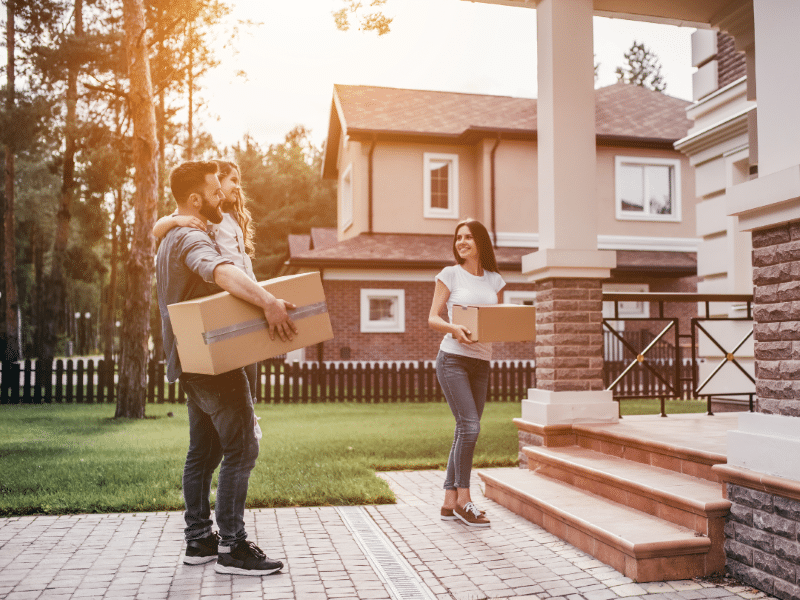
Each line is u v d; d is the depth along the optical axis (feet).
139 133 38.14
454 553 12.51
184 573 11.35
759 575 10.50
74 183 72.33
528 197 64.23
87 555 12.28
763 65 10.96
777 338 10.61
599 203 65.16
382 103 69.05
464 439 14.80
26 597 10.12
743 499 10.89
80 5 56.75
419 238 63.93
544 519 14.17
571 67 19.16
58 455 23.07
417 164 64.75
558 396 18.47
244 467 11.46
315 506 16.33
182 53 52.16
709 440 14.88
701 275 33.83
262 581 10.96
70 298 140.97
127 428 31.71
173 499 16.22
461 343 14.44
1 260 91.30
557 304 18.74
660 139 64.95
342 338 59.06
